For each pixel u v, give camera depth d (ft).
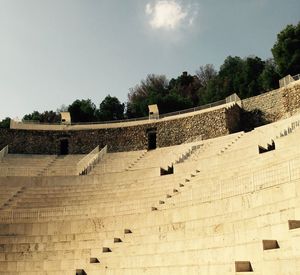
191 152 114.32
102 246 59.93
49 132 152.66
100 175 100.89
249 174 58.95
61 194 89.97
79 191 90.38
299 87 123.65
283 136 84.23
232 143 106.93
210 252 42.78
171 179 84.12
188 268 42.55
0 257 64.18
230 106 134.72
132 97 287.69
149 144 146.41
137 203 73.46
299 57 166.30
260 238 40.16
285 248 34.12
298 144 70.49
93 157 132.46
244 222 43.93
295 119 98.53
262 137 98.32
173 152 123.95
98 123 157.28
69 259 58.39
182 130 140.56
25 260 62.75
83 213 77.36
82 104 220.02
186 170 89.66
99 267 54.75
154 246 51.57
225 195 59.21
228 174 71.51
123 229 63.31
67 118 158.10
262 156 71.26
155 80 297.74
